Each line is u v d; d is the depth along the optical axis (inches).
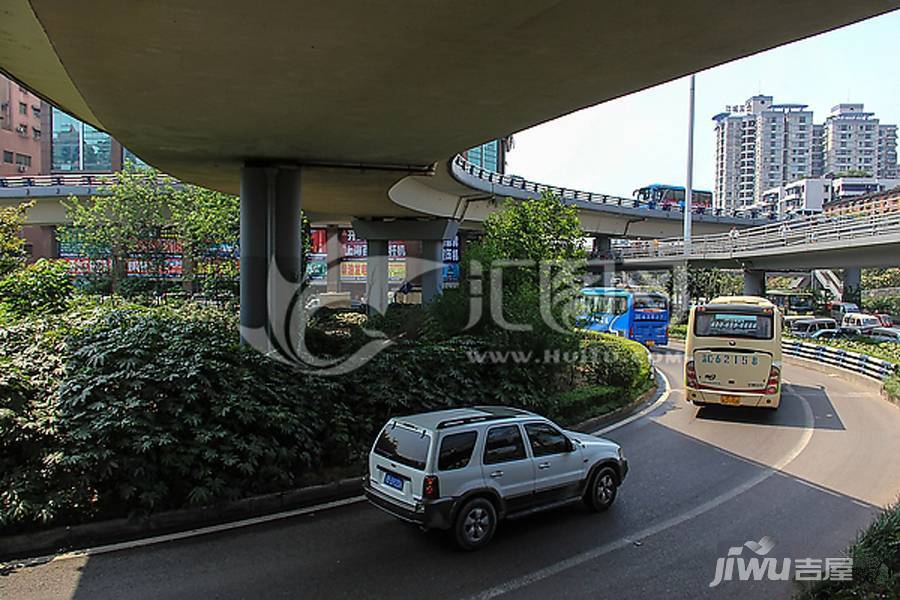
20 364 349.1
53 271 668.7
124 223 1406.3
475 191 1293.1
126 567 268.4
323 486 361.4
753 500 367.9
